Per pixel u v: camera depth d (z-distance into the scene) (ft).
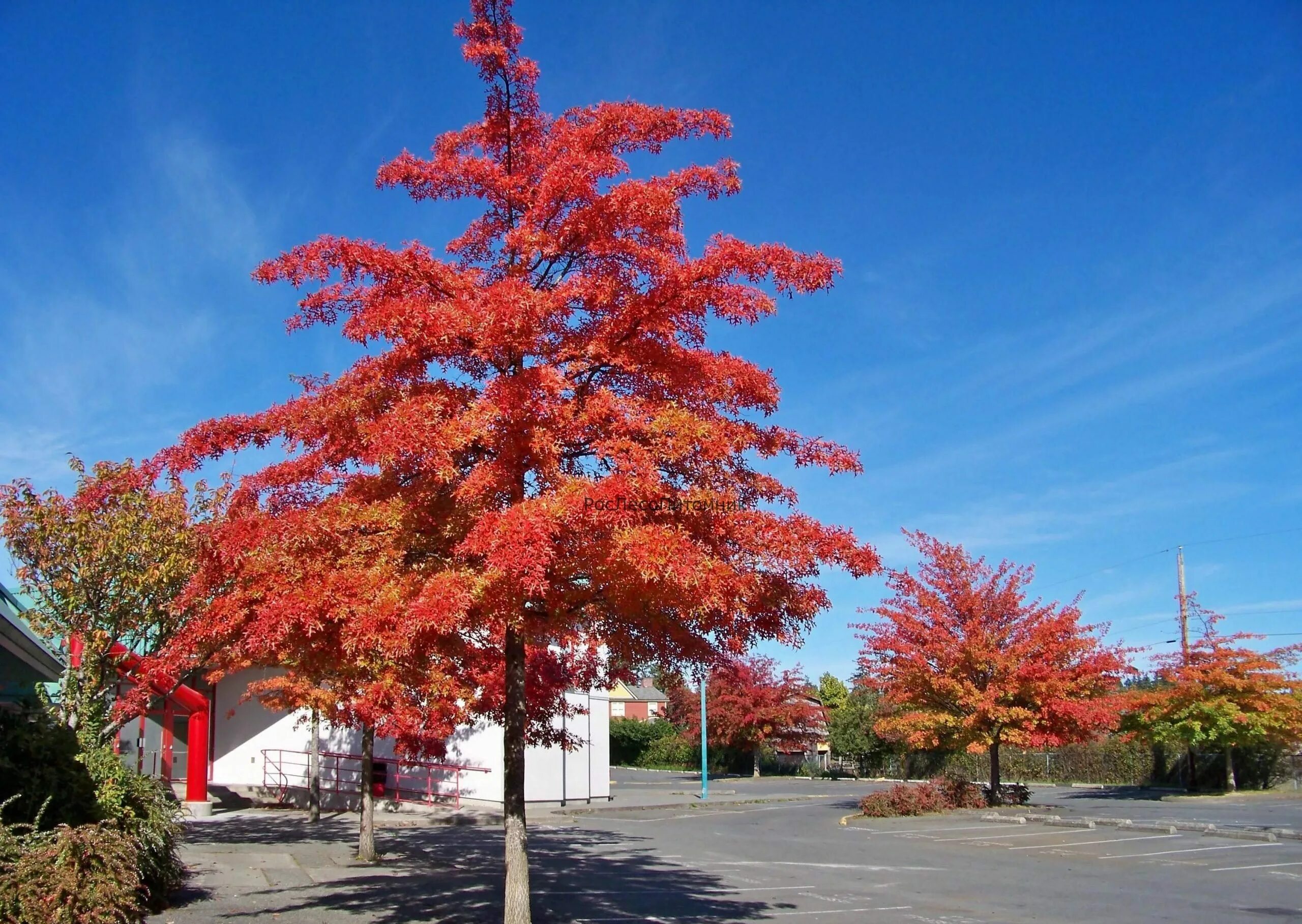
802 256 25.04
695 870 49.01
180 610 33.06
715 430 23.50
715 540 23.91
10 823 31.86
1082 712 76.23
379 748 89.97
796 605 26.23
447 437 22.50
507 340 23.71
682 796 114.62
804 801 108.99
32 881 25.93
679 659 27.81
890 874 47.21
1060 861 51.29
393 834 66.85
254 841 60.13
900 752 145.59
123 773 37.37
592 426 23.93
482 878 44.83
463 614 21.04
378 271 25.44
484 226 28.50
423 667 28.58
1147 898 39.24
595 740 105.60
